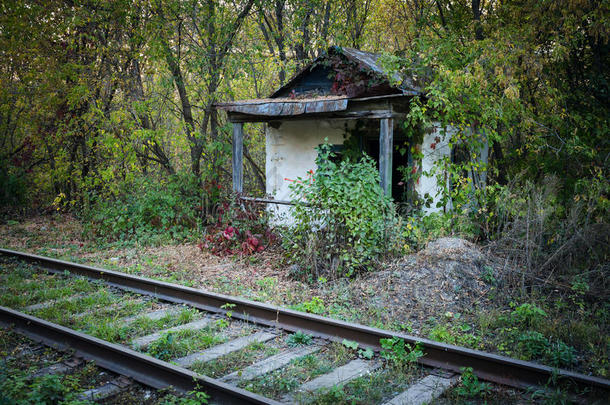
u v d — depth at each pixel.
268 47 18.50
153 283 7.71
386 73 9.70
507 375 4.55
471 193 10.34
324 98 10.54
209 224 13.37
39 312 6.62
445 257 7.91
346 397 4.26
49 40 15.78
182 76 15.93
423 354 5.06
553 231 8.71
